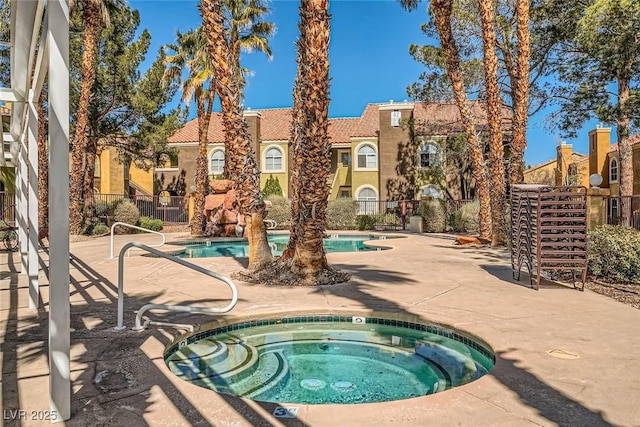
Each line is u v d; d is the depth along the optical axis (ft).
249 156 31.01
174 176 120.47
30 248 20.68
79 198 66.33
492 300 22.12
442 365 16.12
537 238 24.86
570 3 58.39
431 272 31.37
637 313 19.45
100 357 13.87
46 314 19.62
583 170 109.29
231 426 9.62
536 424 9.61
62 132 9.80
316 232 28.19
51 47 9.70
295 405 10.68
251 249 31.07
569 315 19.11
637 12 30.45
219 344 18.20
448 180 102.27
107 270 32.81
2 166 38.40
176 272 32.04
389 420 9.87
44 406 10.53
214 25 29.94
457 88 54.60
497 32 67.21
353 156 110.42
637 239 26.50
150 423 9.73
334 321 20.52
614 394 11.10
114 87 74.49
